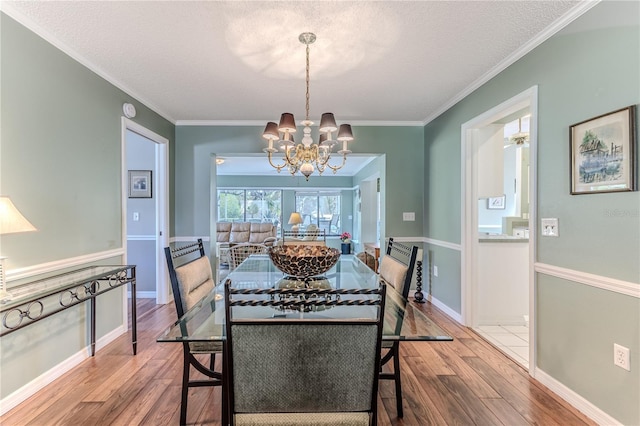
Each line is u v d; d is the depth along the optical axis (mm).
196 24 1873
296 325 1037
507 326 3064
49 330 1992
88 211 2387
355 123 4004
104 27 1905
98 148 2506
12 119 1774
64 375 2080
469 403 1800
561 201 1854
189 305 1749
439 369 2197
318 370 1060
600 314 1613
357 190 8633
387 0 1656
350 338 1052
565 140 1826
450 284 3342
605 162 1580
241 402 1069
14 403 1743
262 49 2164
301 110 3521
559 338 1868
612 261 1553
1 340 1690
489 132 3109
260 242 7922
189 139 3977
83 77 2326
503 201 5215
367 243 7250
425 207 4000
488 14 1777
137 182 3977
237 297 1831
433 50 2180
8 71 1749
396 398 1709
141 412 1702
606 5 1575
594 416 1634
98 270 2293
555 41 1893
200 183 3980
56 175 2080
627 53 1479
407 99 3176
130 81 2709
